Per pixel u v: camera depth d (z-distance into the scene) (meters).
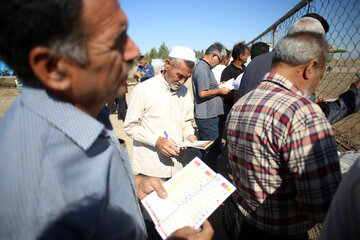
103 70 0.55
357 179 0.54
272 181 1.06
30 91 0.53
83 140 0.53
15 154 0.47
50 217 0.46
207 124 3.27
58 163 0.49
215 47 3.11
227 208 1.57
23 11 0.40
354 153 1.37
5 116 0.54
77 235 0.49
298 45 1.07
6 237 0.44
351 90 1.59
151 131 2.12
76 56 0.48
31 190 0.45
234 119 1.24
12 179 0.45
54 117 0.52
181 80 2.01
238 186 1.30
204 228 0.94
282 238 1.15
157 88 2.08
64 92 0.54
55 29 0.43
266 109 1.05
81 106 0.61
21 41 0.43
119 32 0.54
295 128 0.93
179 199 1.15
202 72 3.07
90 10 0.46
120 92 0.70
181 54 1.93
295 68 1.12
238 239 1.37
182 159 2.31
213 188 1.13
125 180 0.70
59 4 0.42
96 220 0.52
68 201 0.48
